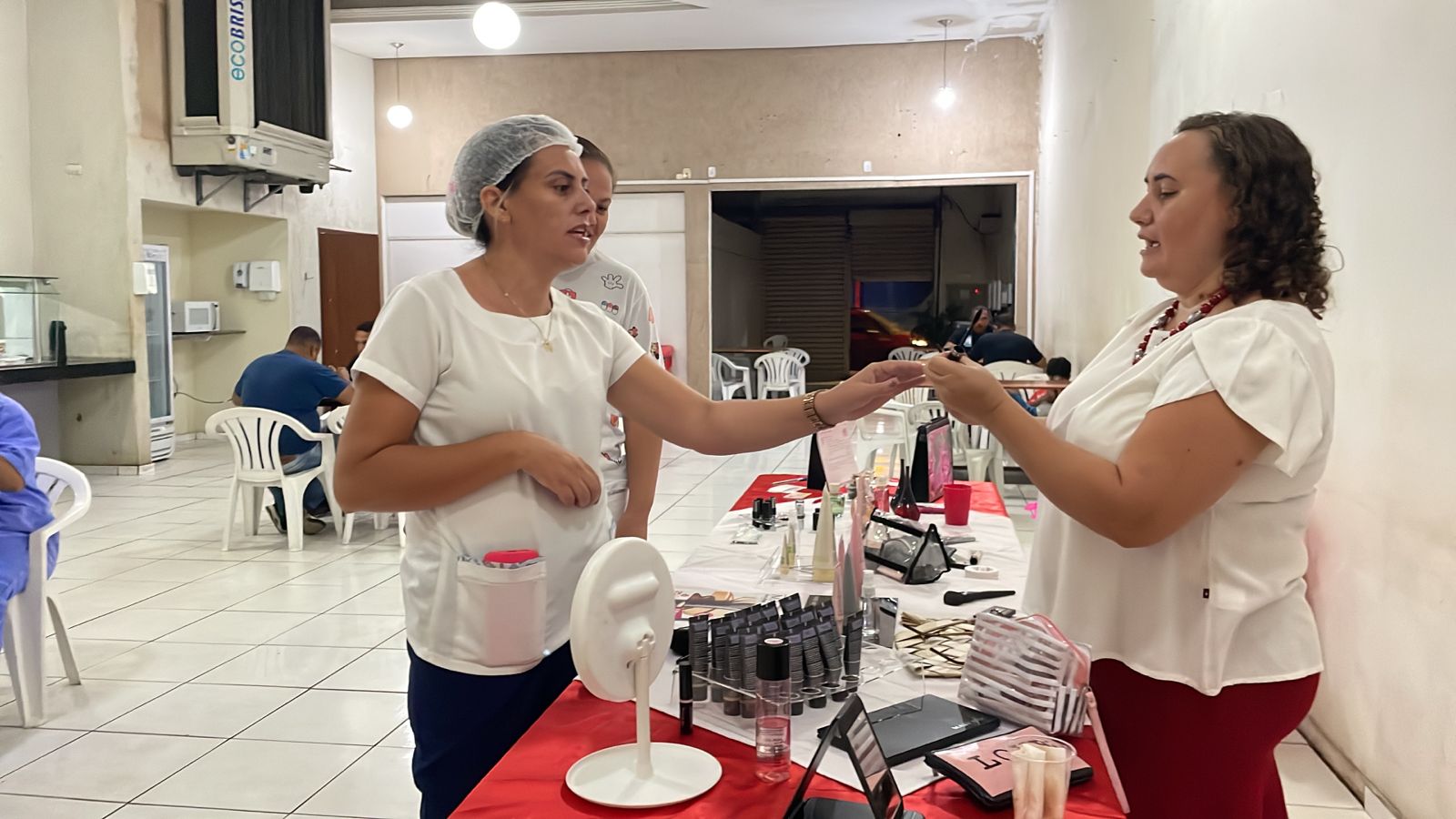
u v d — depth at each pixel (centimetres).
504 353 169
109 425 855
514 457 164
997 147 1082
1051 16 962
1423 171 248
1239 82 392
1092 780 138
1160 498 138
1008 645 158
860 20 999
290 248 1053
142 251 852
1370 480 279
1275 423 137
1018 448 147
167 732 338
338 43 1098
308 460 605
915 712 158
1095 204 686
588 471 169
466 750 169
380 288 1202
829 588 247
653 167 1134
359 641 430
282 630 445
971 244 1612
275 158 905
